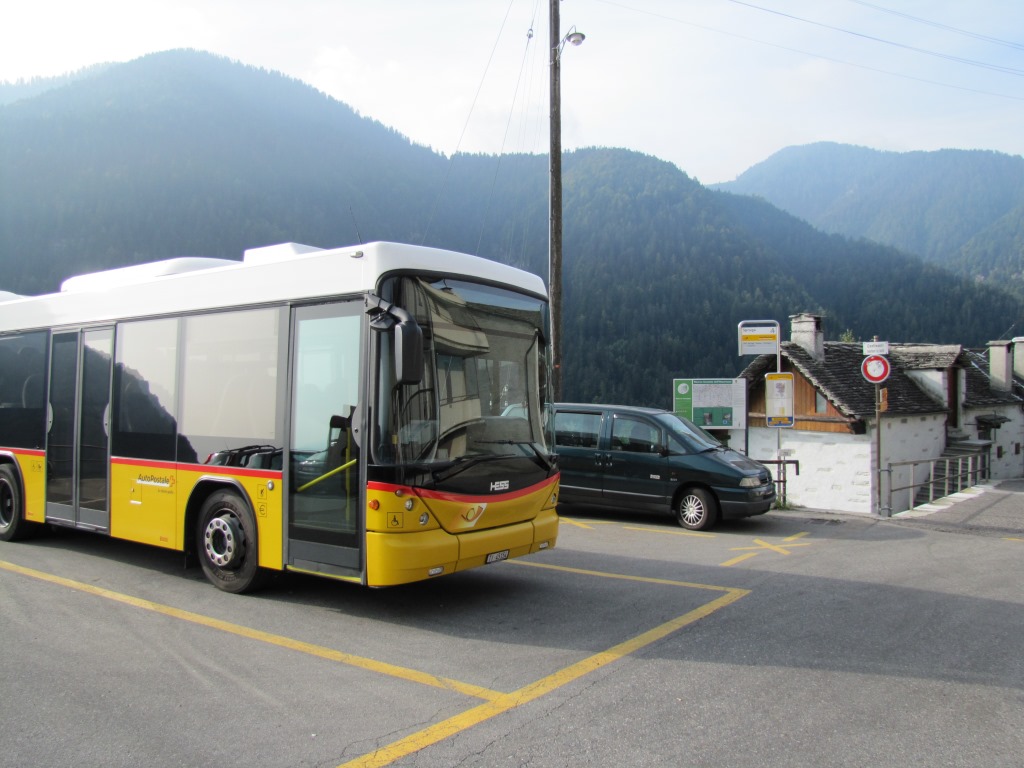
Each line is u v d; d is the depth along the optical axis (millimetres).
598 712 4266
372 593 7035
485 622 6129
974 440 29906
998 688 4695
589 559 8797
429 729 4020
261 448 6539
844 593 7180
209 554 6957
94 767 3580
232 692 4535
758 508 11000
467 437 6188
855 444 23688
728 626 6043
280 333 6473
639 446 11727
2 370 9453
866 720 4180
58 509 8539
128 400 7777
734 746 3834
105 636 5602
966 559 8977
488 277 6641
